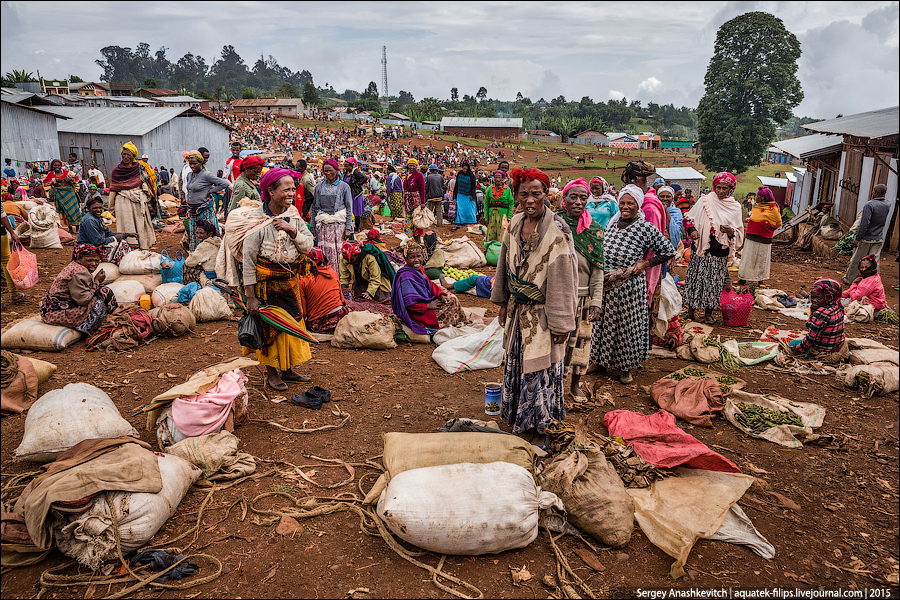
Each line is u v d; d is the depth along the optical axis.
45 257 10.57
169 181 21.45
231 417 4.25
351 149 74.75
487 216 11.73
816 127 16.42
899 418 5.04
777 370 6.13
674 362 6.35
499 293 4.27
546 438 4.15
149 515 3.11
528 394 4.06
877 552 3.31
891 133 11.05
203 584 2.91
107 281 7.72
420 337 6.64
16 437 4.15
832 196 17.38
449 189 17.03
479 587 2.96
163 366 5.63
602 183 6.69
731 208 7.55
